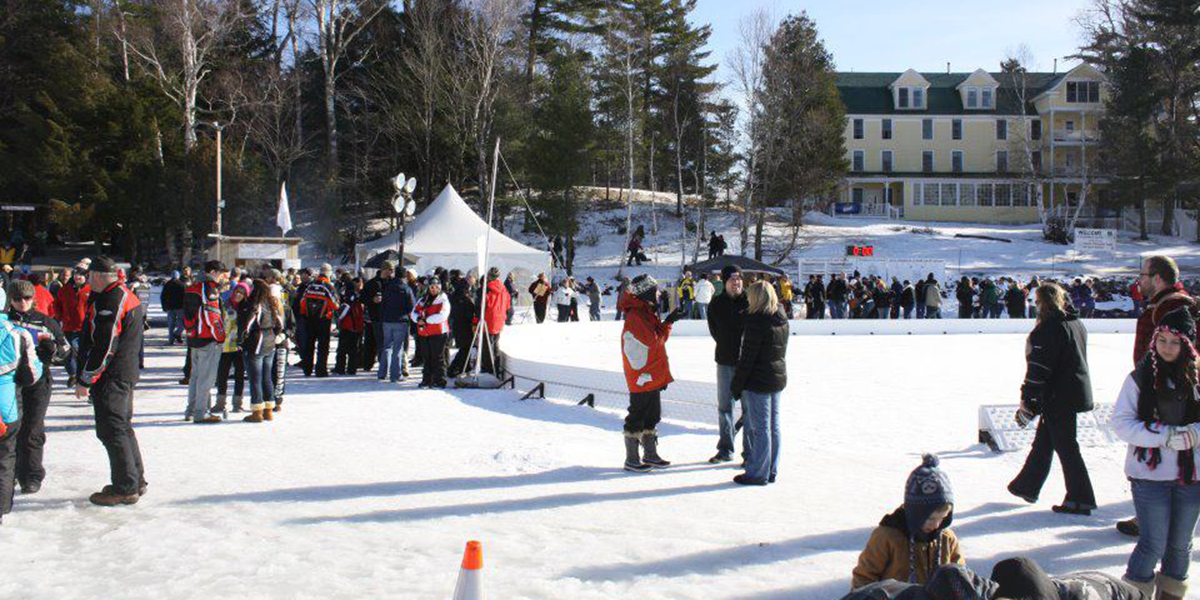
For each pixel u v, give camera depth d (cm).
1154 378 435
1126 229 5828
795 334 2666
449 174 4800
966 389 1329
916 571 366
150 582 481
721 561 523
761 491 702
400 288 1408
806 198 5091
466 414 1080
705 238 5100
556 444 873
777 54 4719
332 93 4859
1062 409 628
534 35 5253
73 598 457
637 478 747
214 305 1008
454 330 1481
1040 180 5659
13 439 612
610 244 5041
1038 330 634
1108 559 533
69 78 4391
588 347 2153
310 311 1482
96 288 654
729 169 5294
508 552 538
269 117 5066
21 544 550
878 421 1031
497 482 725
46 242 5406
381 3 5200
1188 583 493
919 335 2648
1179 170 5144
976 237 5125
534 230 4944
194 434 936
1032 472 655
